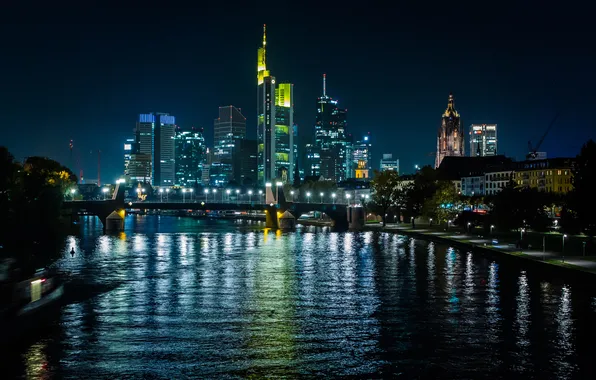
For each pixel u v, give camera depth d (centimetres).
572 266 13588
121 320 9575
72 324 9344
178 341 8481
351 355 7906
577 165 16188
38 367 7456
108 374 7231
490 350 8106
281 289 12238
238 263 16262
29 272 9762
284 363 7606
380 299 11250
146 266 15550
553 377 7169
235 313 10081
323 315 9981
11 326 8606
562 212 16512
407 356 7875
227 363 7606
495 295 11612
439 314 10050
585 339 8594
